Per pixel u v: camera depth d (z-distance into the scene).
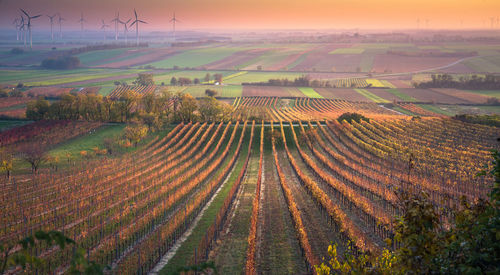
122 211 56.25
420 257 10.35
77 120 130.12
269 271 37.69
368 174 75.81
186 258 41.44
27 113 132.25
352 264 13.19
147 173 81.00
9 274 35.38
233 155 103.12
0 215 53.81
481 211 10.52
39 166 85.94
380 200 61.44
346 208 58.88
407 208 10.98
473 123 129.00
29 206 58.22
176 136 115.44
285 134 121.31
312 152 103.75
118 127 122.88
